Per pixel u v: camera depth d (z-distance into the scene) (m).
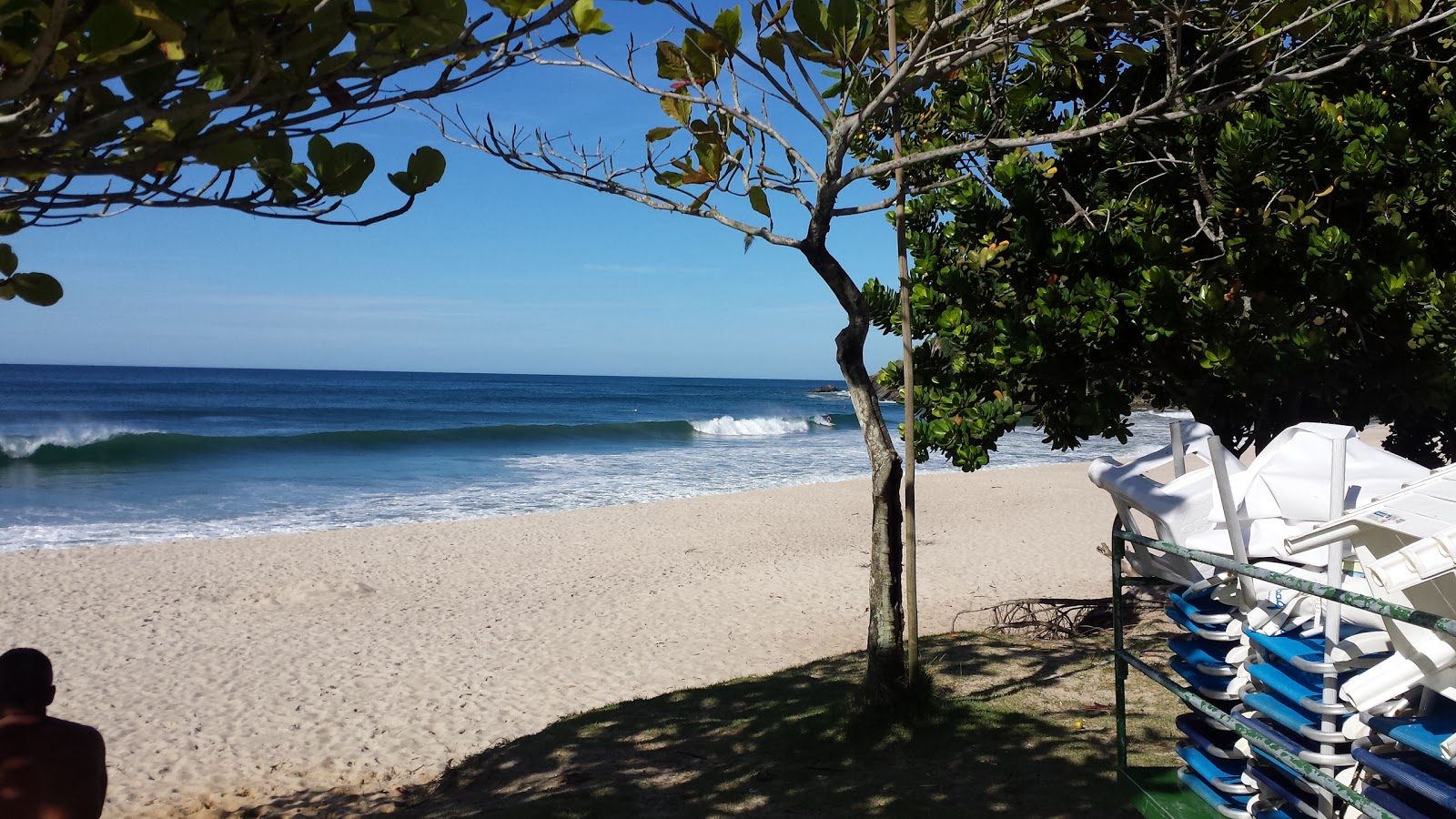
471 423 56.59
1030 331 8.26
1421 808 2.99
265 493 26.41
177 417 54.38
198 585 15.09
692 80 5.58
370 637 12.38
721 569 16.34
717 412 75.38
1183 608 4.30
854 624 12.66
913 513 6.70
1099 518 21.39
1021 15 4.60
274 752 8.62
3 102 1.66
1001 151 9.13
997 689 7.36
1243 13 4.97
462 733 9.00
